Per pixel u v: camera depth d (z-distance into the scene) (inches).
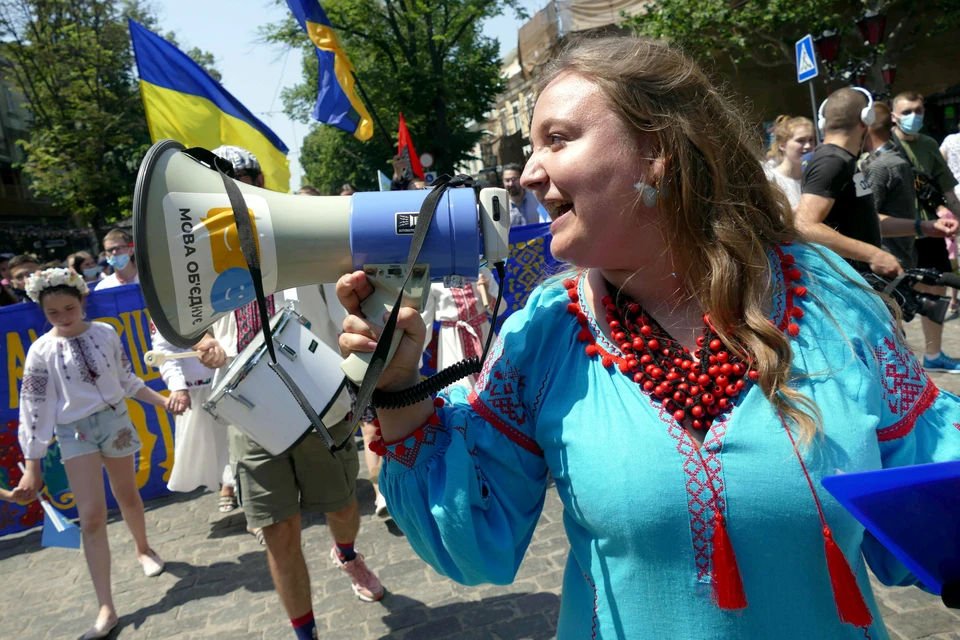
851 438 38.6
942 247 191.6
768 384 39.5
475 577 44.0
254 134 228.8
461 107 1023.6
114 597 136.7
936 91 613.0
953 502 31.1
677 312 43.4
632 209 40.1
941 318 95.8
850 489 32.0
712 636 39.2
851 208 131.9
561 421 42.8
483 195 45.4
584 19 619.2
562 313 46.4
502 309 172.9
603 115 39.8
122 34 1024.2
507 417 45.6
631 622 40.8
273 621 121.3
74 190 1007.0
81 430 129.0
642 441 40.1
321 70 283.0
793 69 626.2
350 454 111.3
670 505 38.9
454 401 50.9
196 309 43.6
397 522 46.1
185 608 129.6
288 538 101.6
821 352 40.7
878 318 42.5
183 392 149.3
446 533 42.1
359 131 289.0
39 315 176.4
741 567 38.9
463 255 44.7
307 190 195.0
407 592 124.0
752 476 38.4
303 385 74.5
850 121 128.3
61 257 1423.5
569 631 46.2
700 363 41.3
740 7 585.0
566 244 41.5
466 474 42.8
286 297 106.3
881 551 44.6
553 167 40.2
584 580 45.8
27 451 126.7
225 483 171.8
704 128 41.0
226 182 42.8
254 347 76.5
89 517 126.2
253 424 75.4
